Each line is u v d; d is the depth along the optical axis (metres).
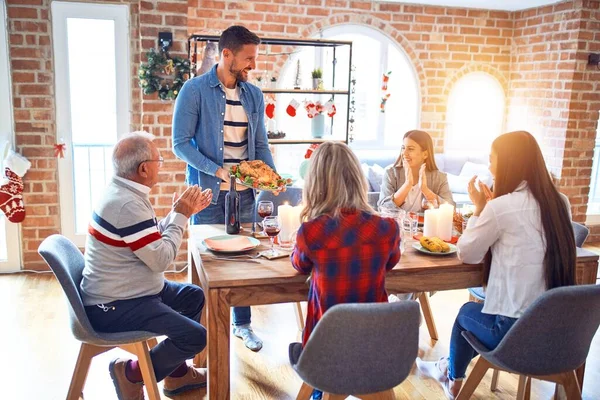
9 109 3.89
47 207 4.07
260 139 2.88
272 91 4.06
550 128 5.15
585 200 5.12
